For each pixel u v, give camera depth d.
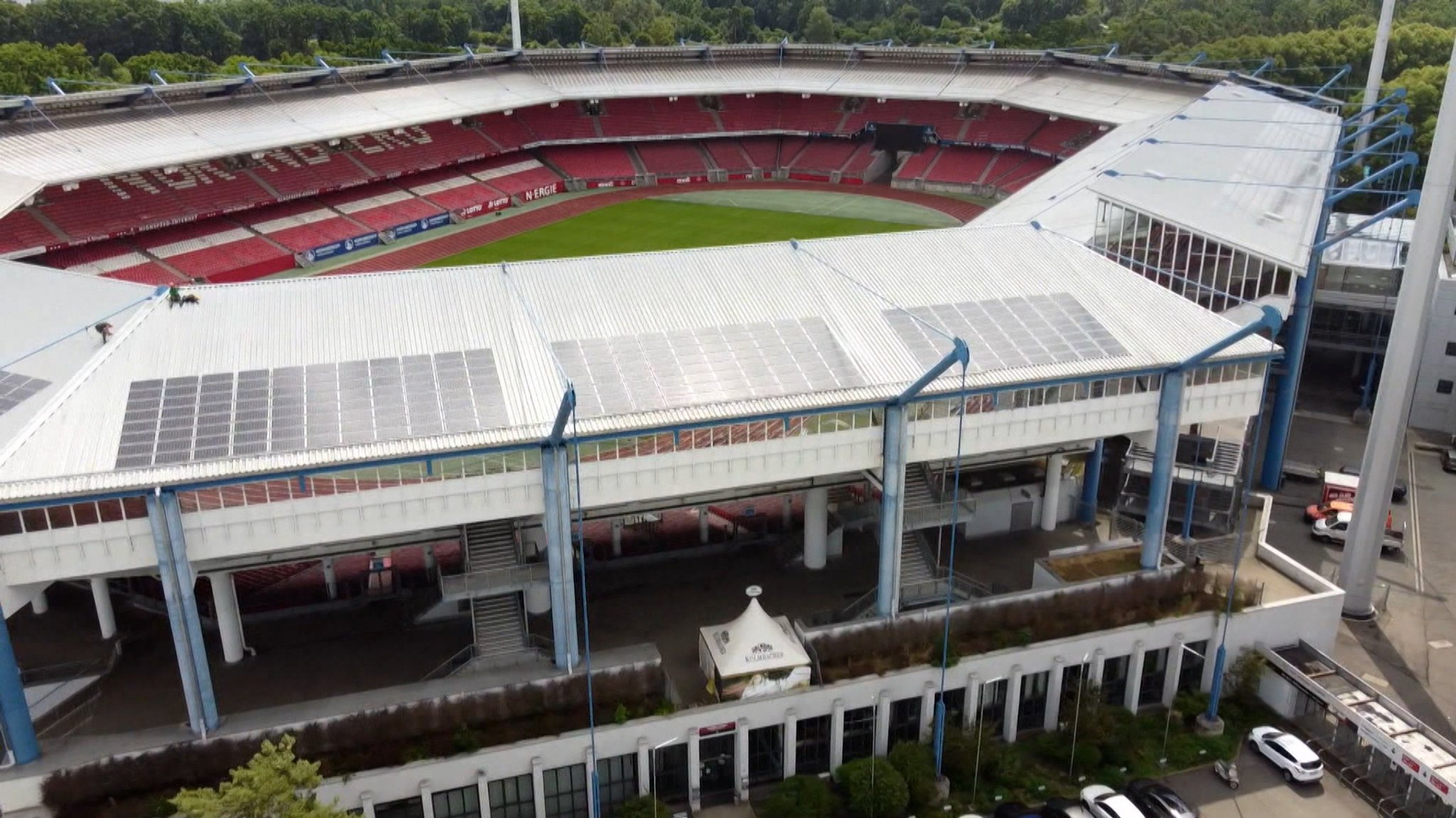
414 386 55.84
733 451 56.91
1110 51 179.75
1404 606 72.19
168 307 60.56
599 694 53.91
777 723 54.78
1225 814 53.97
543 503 54.12
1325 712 59.97
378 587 66.06
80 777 47.50
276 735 50.09
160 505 48.09
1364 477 68.00
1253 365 63.59
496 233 156.62
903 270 70.62
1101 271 71.75
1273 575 66.75
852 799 53.12
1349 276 100.62
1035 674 59.53
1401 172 146.38
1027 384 59.56
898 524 59.41
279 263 137.50
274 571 65.50
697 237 154.50
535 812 52.69
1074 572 64.19
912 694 56.81
